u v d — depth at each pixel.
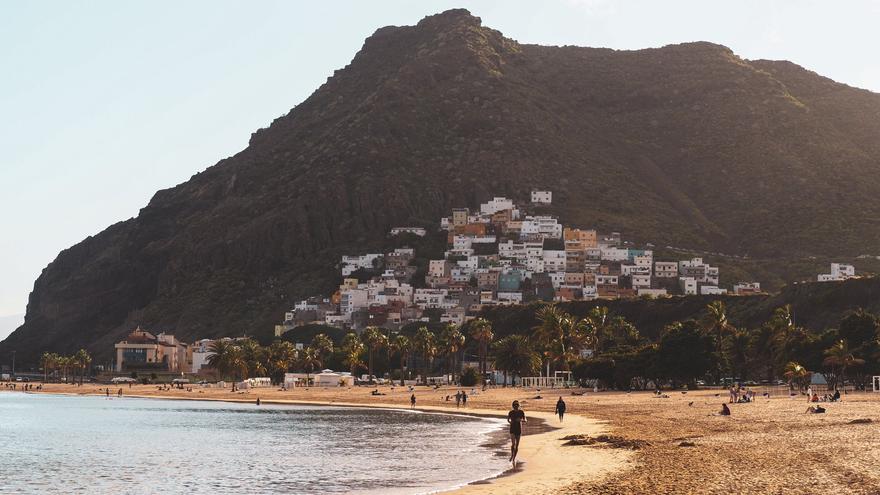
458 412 144.62
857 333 179.75
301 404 187.88
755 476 48.03
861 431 72.31
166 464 79.88
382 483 61.38
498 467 65.94
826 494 41.78
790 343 188.12
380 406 170.88
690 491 44.06
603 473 53.16
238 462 79.50
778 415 99.12
